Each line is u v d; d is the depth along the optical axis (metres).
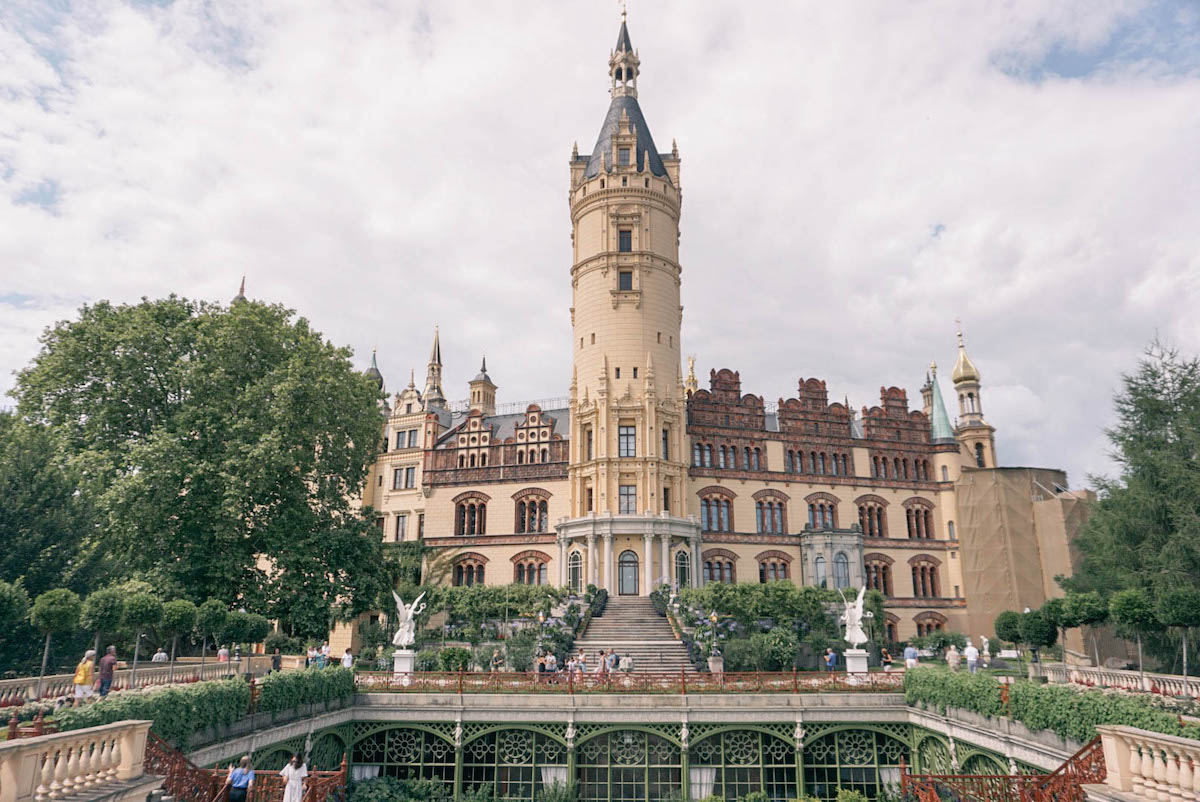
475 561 69.75
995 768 28.02
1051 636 38.31
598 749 35.22
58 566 37.56
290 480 45.22
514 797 33.78
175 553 42.25
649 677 36.34
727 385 73.00
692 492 69.00
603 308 69.94
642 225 71.25
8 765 13.30
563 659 44.34
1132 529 47.56
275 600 44.00
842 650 51.94
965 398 88.00
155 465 39.28
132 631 32.50
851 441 74.62
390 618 58.12
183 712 22.42
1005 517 70.56
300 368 44.47
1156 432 48.56
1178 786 13.60
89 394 43.88
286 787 21.05
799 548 70.12
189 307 47.62
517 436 72.00
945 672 32.53
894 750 35.38
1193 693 28.34
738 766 34.75
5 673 35.38
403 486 75.00
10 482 37.53
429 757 36.25
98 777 15.90
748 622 51.09
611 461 65.38
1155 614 32.50
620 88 79.19
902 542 73.06
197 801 20.75
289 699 29.66
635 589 63.12
